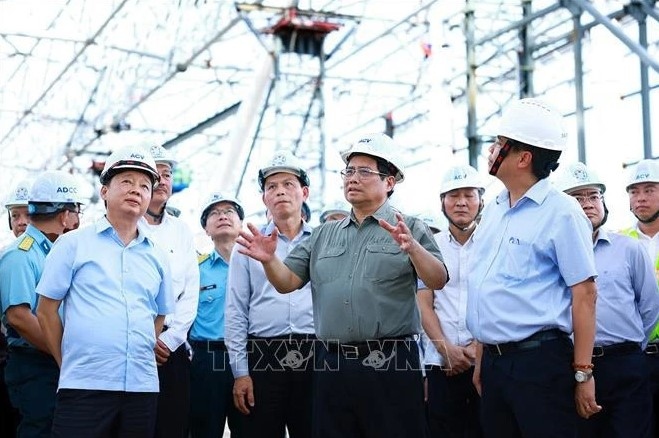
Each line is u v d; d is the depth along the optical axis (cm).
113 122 2247
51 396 548
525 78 1634
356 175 485
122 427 473
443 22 1775
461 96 1820
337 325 475
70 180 579
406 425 473
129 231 496
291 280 494
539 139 454
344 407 475
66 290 479
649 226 661
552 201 455
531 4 1628
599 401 573
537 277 450
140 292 487
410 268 474
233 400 629
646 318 589
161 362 565
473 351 622
